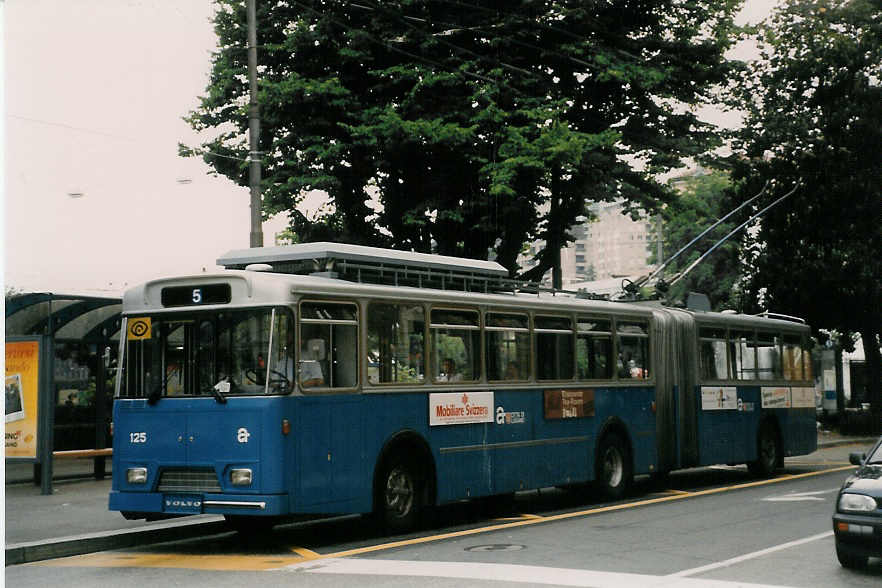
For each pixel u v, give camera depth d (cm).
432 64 2683
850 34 3606
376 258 1391
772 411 2217
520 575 989
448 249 2925
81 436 2020
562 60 2823
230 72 2719
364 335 1298
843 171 3578
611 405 1759
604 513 1538
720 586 923
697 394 1984
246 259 1391
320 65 2777
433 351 1406
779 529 1323
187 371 1238
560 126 2545
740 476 2242
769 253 3675
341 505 1243
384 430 1313
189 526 1366
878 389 3747
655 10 2889
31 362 1745
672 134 2975
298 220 2847
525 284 1659
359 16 2736
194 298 1250
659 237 4425
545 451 1598
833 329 3844
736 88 3519
